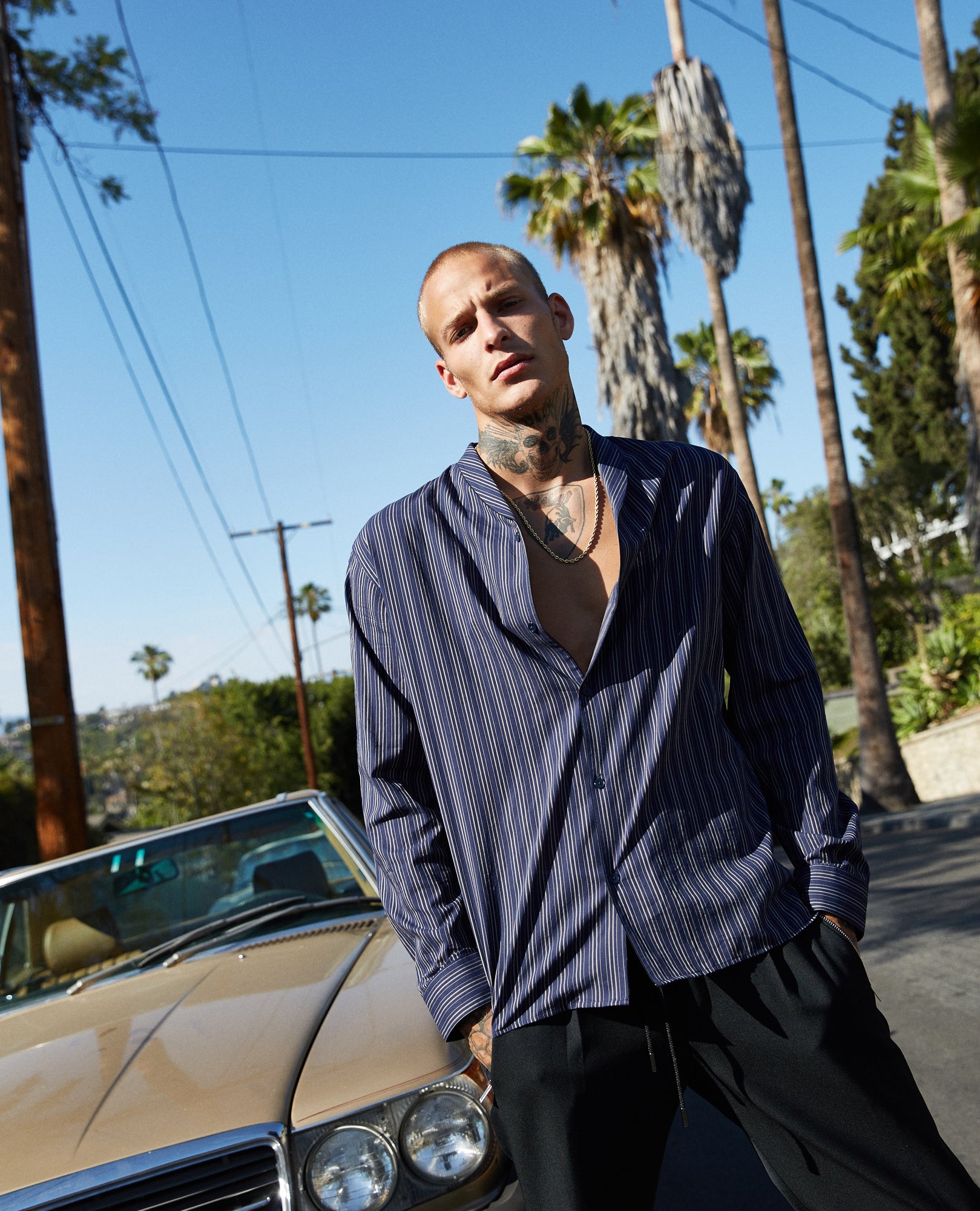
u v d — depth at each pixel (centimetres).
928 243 1230
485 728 152
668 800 146
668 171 1642
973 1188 139
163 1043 221
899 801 1502
